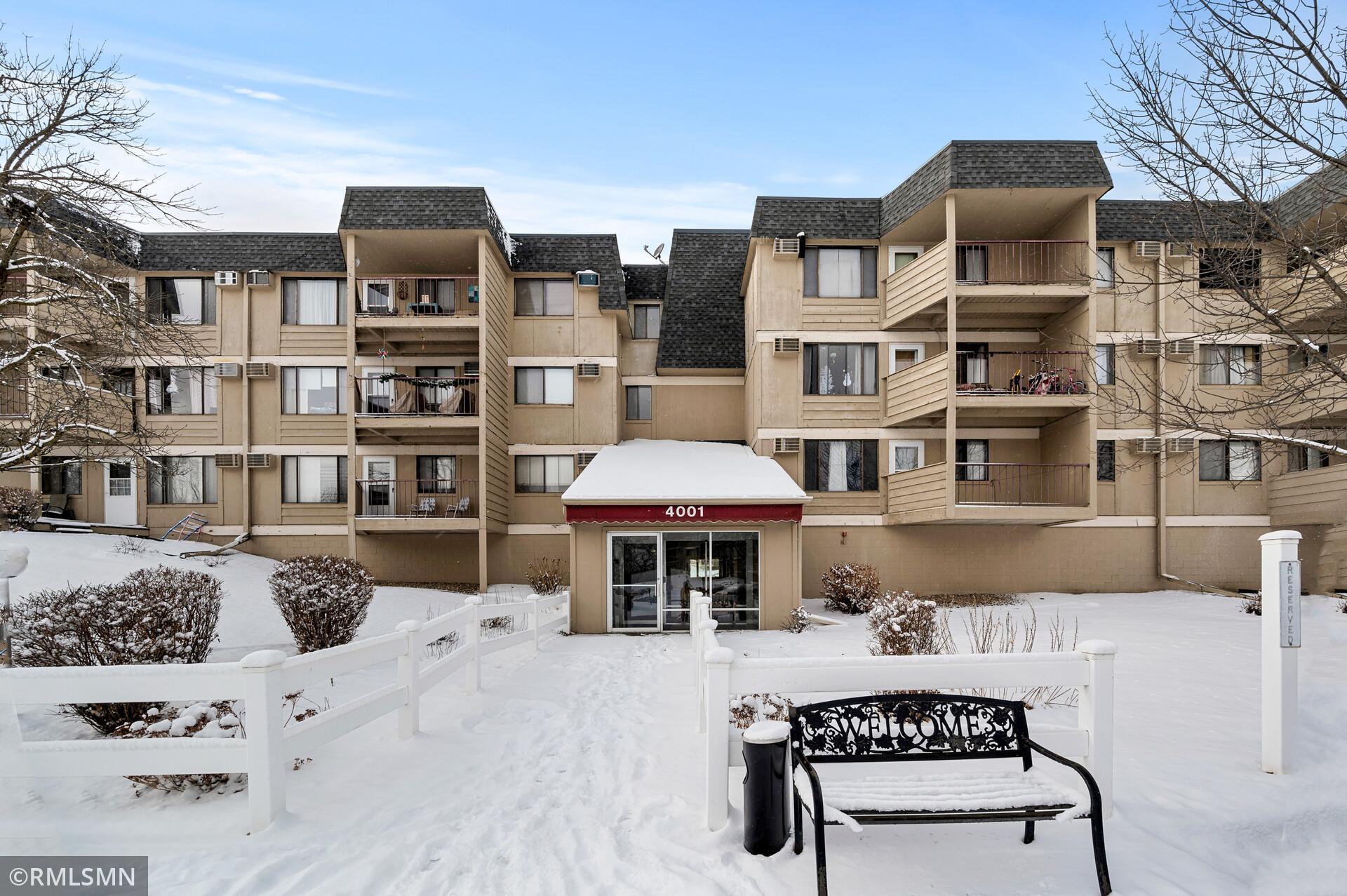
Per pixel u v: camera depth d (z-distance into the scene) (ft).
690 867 13.57
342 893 12.77
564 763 20.20
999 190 58.39
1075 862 13.64
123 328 39.81
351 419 65.41
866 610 56.59
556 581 61.16
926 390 61.93
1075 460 62.03
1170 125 23.79
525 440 74.23
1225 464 67.15
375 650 20.34
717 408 78.95
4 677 14.23
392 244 68.28
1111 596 63.57
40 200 37.06
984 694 26.22
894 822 12.73
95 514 71.36
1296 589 18.34
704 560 54.24
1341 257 23.98
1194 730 21.85
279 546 72.33
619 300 73.97
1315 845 15.43
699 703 23.67
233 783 18.19
